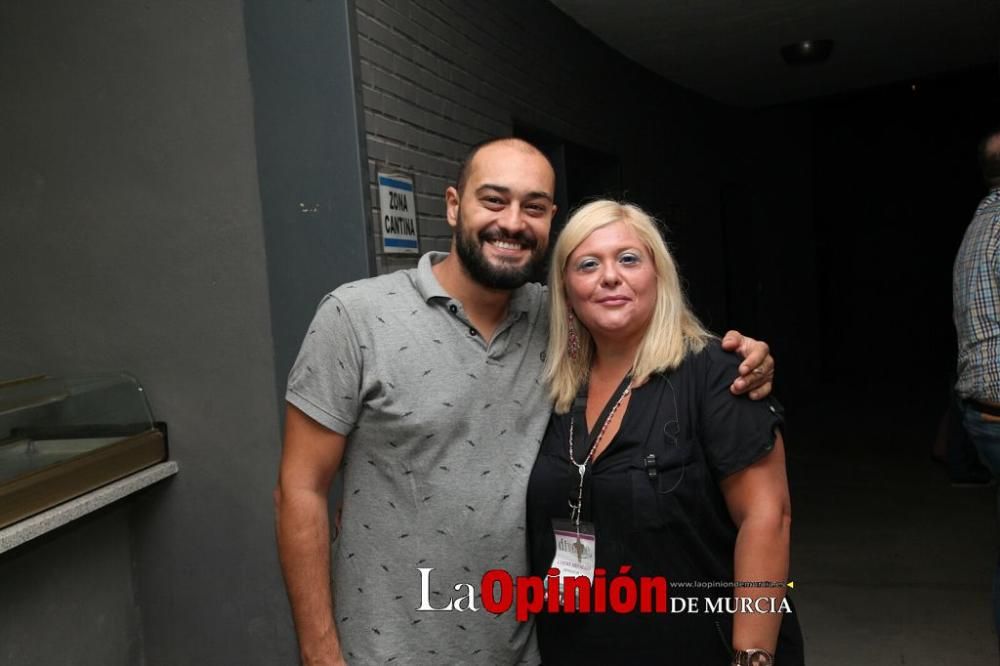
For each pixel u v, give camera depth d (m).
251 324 2.57
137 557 2.70
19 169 2.70
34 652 2.30
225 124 2.55
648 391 1.55
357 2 2.52
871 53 5.95
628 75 5.41
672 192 6.14
